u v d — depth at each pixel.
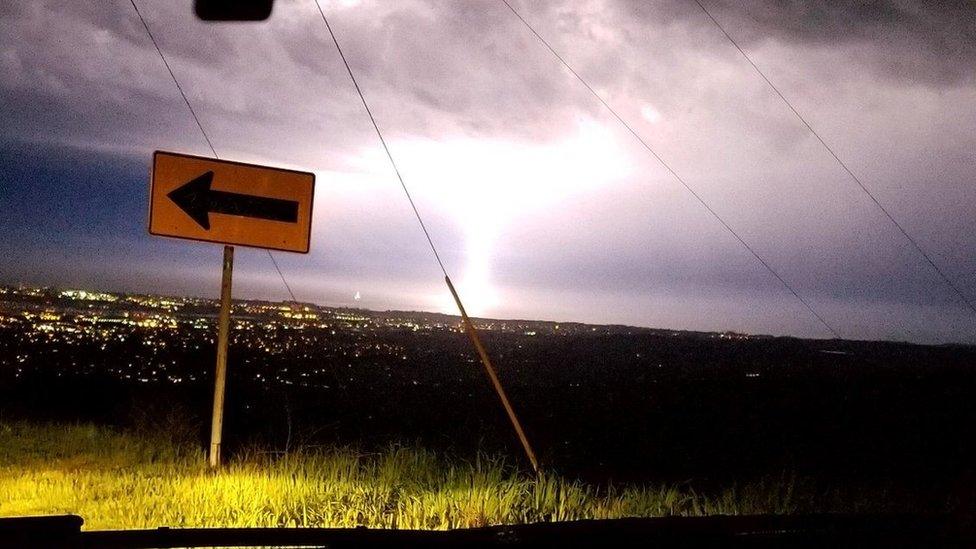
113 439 13.45
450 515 8.50
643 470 13.59
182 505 8.43
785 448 15.95
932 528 6.85
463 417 20.30
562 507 8.82
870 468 13.77
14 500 8.70
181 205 10.98
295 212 11.39
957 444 16.33
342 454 11.62
